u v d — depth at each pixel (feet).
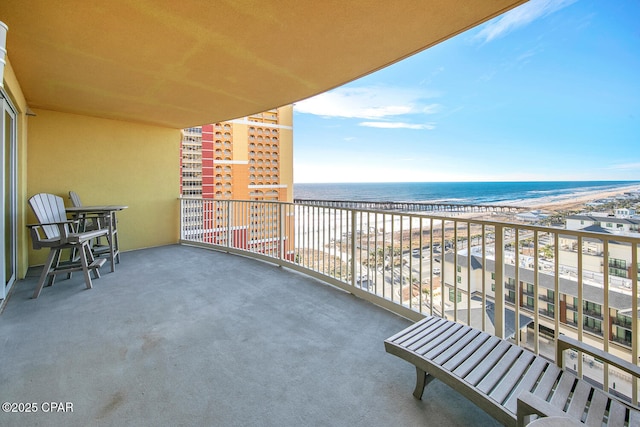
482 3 6.13
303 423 4.79
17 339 7.32
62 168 14.85
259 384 5.74
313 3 6.17
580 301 5.47
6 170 10.96
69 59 8.84
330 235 11.71
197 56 8.64
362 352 6.89
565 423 2.54
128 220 17.31
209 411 5.02
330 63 9.14
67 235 10.67
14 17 6.65
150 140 18.03
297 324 8.29
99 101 12.97
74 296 10.29
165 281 12.00
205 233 18.48
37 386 5.59
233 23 6.91
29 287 11.18
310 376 5.99
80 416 4.88
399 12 6.43
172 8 6.34
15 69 9.58
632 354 5.14
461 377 4.58
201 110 14.46
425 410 5.09
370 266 10.25
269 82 10.71
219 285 11.55
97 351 6.84
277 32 7.29
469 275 7.23
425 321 6.42
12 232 11.53
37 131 14.11
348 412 5.03
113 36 7.52
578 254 5.47
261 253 15.52
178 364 6.37
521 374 4.65
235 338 7.49
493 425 4.75
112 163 16.56
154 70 9.64
